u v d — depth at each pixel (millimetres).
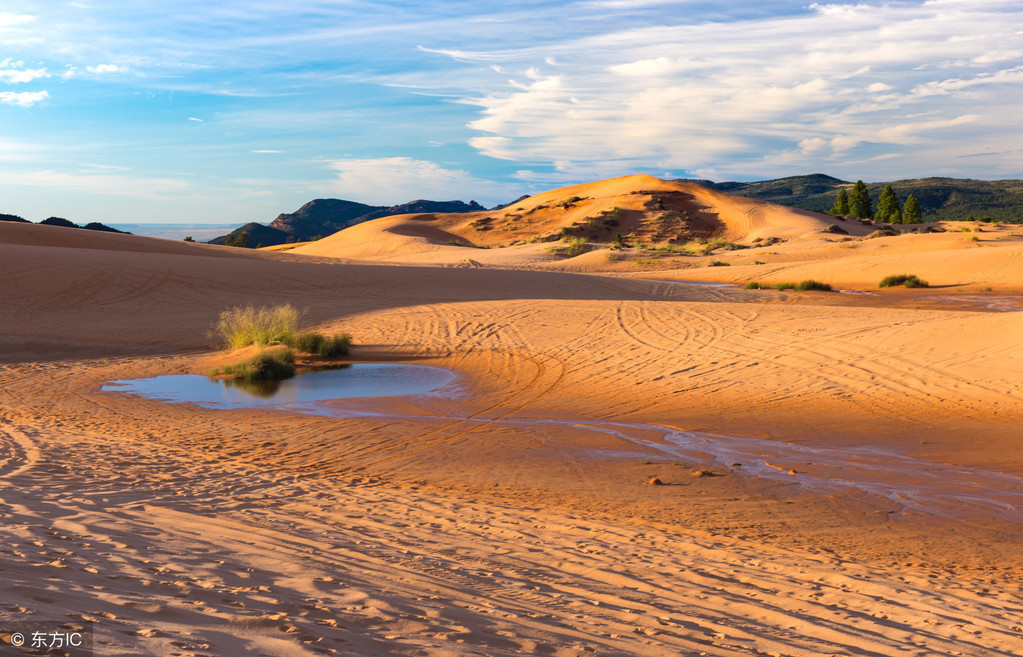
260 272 37406
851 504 8008
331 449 10875
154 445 10930
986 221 114125
